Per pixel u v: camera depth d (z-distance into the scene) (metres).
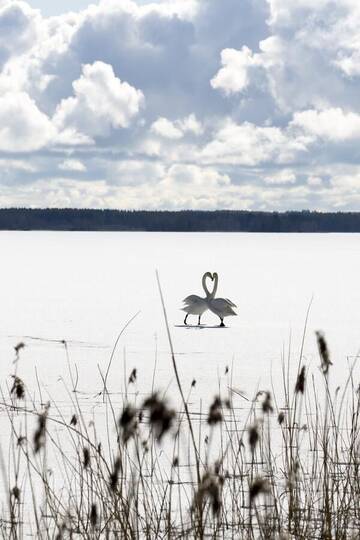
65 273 60.62
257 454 11.02
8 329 27.97
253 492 5.00
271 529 7.53
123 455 10.33
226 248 132.00
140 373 18.98
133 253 104.25
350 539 7.65
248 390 16.67
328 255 103.06
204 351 23.05
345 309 36.06
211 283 52.34
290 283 52.50
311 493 8.56
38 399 15.44
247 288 48.31
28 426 12.91
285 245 155.38
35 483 9.98
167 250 118.00
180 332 27.62
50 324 29.58
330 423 12.84
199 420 13.32
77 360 21.00
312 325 29.88
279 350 23.25
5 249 114.88
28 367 19.72
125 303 38.25
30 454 11.23
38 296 41.56
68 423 13.27
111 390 16.58
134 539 7.34
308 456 10.90
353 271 66.25
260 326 29.69
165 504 8.62
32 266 70.00
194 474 10.10
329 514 7.64
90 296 41.81
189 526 8.02
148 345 24.22
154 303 38.44
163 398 4.10
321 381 17.78
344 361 20.92
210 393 16.33
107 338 25.69
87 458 8.04
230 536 7.73
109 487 7.76
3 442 11.95
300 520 8.17
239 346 24.12
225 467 10.30
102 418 13.76
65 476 10.26
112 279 54.72
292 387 16.95
